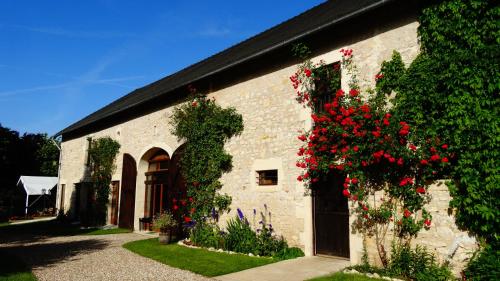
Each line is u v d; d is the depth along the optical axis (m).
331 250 6.31
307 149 6.23
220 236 7.70
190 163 8.80
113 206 13.21
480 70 4.65
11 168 26.27
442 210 4.80
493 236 4.36
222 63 9.09
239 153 8.02
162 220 8.70
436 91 5.02
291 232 6.75
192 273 5.48
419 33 5.43
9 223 17.41
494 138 4.42
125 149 12.82
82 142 16.25
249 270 5.50
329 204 6.47
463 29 4.93
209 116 8.66
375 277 4.93
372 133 5.32
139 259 6.68
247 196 7.66
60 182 17.98
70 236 10.65
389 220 5.37
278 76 7.51
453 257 4.61
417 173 5.13
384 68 5.71
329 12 8.25
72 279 5.25
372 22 6.13
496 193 4.36
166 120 10.75
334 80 6.46
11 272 5.62
